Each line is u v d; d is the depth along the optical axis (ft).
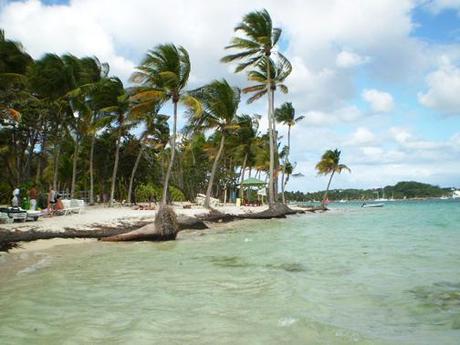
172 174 166.61
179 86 83.35
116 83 102.73
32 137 102.53
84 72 104.78
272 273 29.07
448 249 40.96
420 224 79.51
